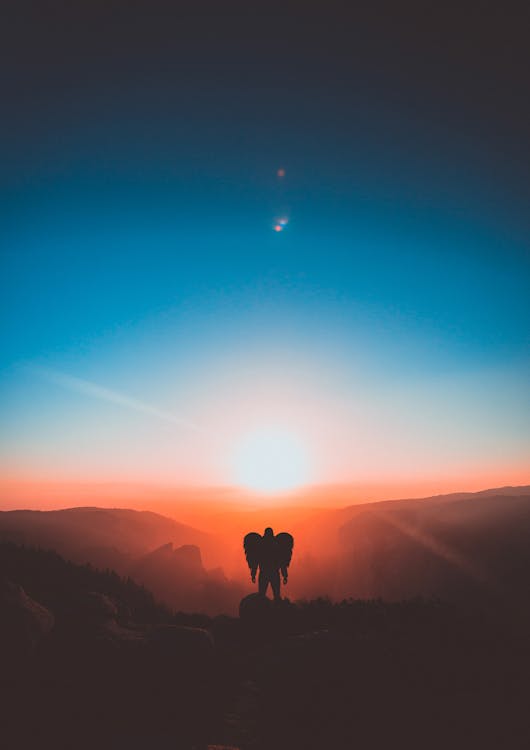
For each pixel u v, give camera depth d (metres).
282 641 14.33
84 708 10.05
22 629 11.57
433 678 11.88
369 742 9.31
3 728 9.02
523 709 10.45
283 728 9.83
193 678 11.57
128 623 13.88
